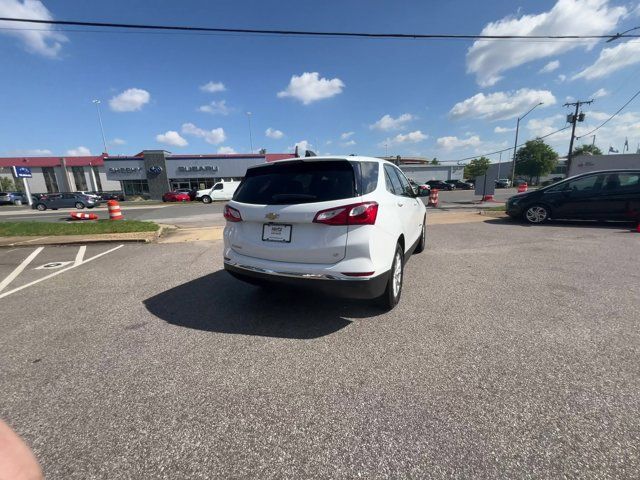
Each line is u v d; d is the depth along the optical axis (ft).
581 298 12.28
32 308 12.75
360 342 9.37
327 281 9.43
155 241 27.86
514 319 10.65
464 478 5.03
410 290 13.62
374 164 11.51
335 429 6.10
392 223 10.83
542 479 4.98
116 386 7.61
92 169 191.72
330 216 9.23
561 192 29.66
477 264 17.33
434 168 219.61
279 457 5.51
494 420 6.23
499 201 66.18
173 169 138.00
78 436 6.10
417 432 5.98
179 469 5.32
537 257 18.40
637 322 10.23
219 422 6.37
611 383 7.27
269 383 7.57
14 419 6.57
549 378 7.50
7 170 187.42
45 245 26.61
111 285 15.48
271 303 12.54
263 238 10.36
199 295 13.71
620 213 27.50
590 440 5.71
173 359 8.72
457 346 9.04
